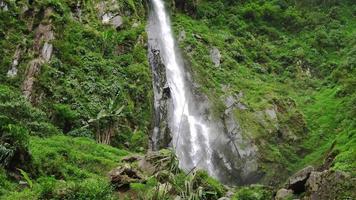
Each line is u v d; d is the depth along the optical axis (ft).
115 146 81.10
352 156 59.21
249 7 163.43
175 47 125.70
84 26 99.04
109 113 80.74
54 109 79.10
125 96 88.33
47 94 80.89
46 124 72.08
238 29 154.20
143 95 92.48
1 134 52.37
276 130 111.34
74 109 81.00
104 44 96.89
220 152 102.68
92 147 71.51
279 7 166.71
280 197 55.88
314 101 129.80
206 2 162.50
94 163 63.57
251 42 150.30
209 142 103.35
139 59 100.12
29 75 81.35
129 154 73.87
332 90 132.16
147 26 121.29
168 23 135.33
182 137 99.04
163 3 139.44
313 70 147.84
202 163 98.68
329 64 146.82
